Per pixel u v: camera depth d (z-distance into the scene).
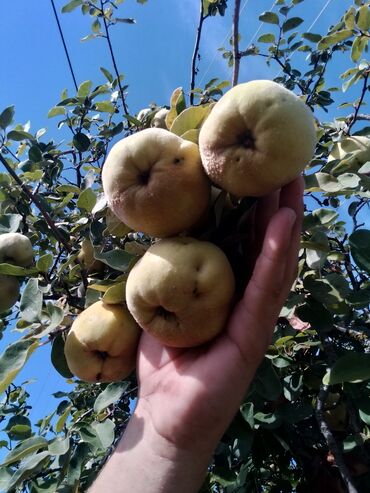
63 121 0.73
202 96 0.68
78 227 0.51
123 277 0.35
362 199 0.59
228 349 0.27
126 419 0.66
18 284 0.54
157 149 0.29
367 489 0.52
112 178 0.29
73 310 0.50
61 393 0.69
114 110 0.70
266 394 0.39
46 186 0.69
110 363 0.37
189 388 0.28
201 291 0.27
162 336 0.29
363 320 0.59
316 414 0.47
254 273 0.26
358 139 0.56
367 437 0.50
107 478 0.28
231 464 0.55
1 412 0.74
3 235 0.54
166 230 0.30
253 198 0.30
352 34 0.60
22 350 0.36
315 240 0.39
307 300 0.46
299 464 0.56
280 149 0.26
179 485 0.27
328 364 0.49
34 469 0.42
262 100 0.26
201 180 0.29
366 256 0.37
